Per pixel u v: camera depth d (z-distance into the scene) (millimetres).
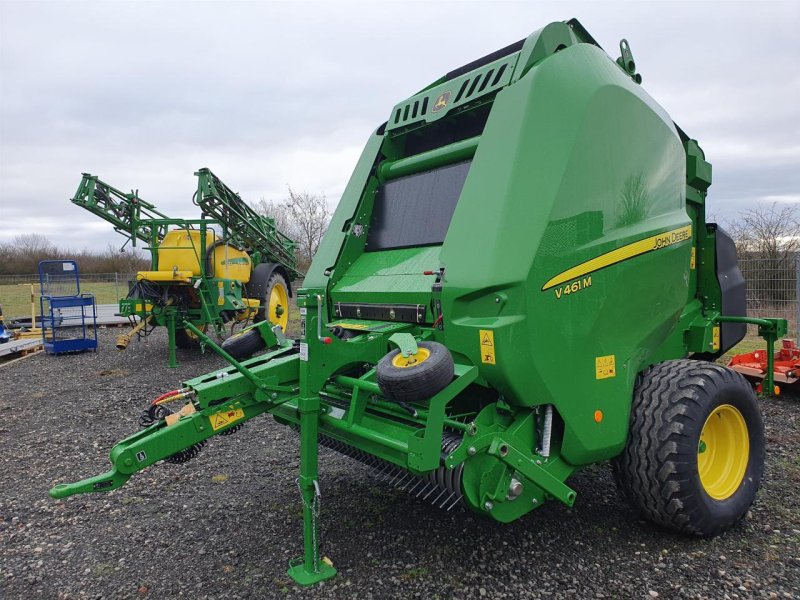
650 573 2865
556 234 2777
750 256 11211
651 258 3277
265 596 2752
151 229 10391
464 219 2895
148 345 12328
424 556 3064
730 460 3410
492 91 3176
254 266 12242
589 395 2943
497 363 2623
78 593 2852
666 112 3734
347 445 3262
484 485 2682
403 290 3275
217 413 2906
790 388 6395
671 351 4480
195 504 3887
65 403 6953
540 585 2781
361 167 4121
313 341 2834
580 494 3803
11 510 3863
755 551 3061
